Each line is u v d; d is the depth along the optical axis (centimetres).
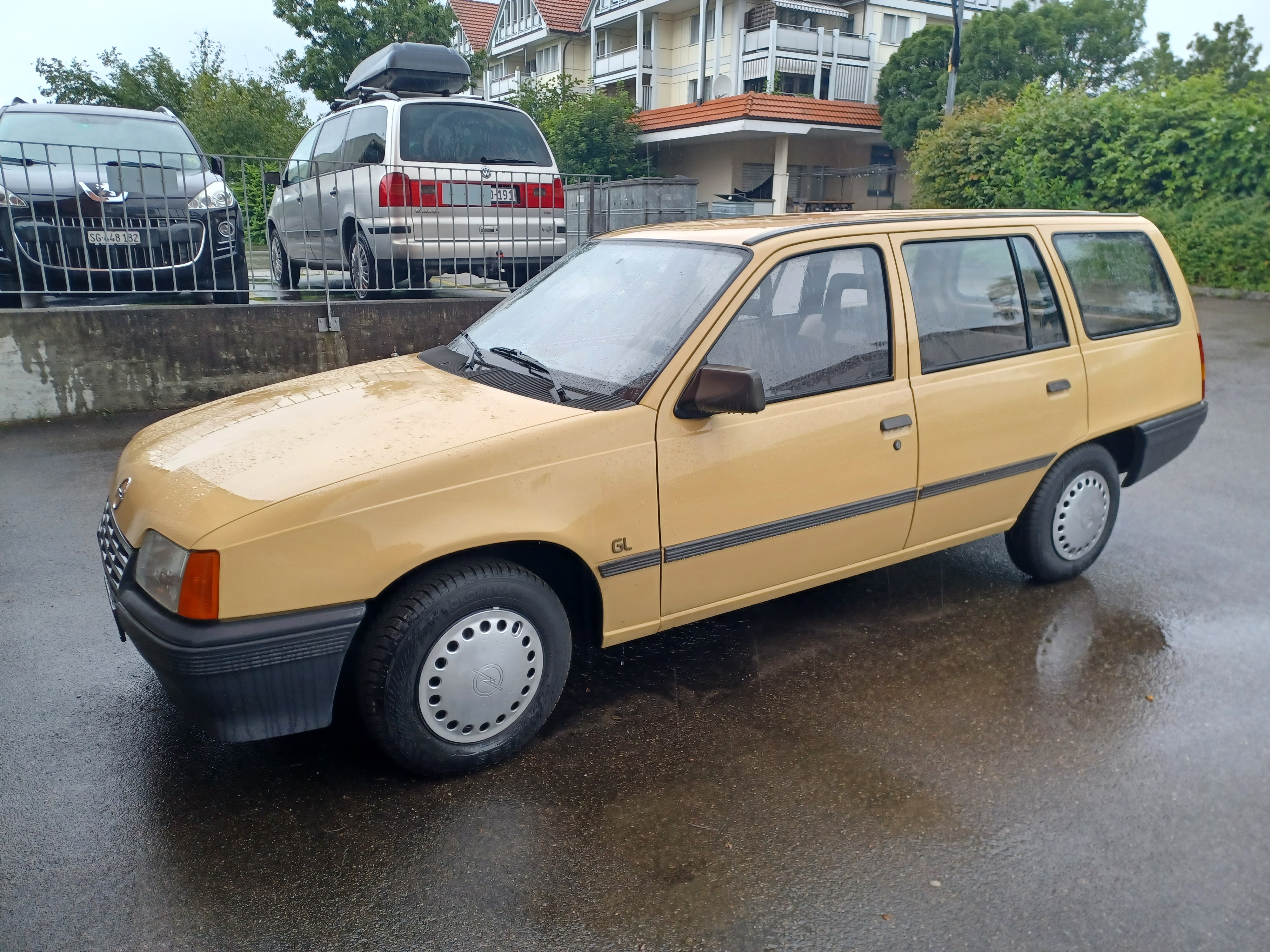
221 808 284
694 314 329
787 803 292
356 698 286
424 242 845
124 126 849
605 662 385
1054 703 355
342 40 2697
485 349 374
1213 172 1591
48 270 734
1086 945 237
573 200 1239
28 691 347
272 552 258
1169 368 471
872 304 366
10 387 700
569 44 4119
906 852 270
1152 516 566
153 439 333
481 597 288
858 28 3356
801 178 3222
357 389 344
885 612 436
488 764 306
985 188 1895
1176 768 314
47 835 270
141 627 263
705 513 327
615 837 274
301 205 954
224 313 761
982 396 395
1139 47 3528
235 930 236
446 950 231
